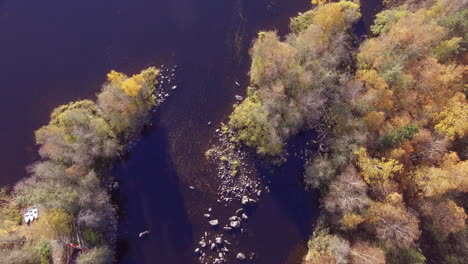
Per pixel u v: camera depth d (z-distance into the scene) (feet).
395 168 154.71
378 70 188.96
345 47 212.23
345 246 163.12
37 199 175.32
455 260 160.56
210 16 231.09
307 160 196.95
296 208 191.83
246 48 223.30
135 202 192.03
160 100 208.85
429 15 196.54
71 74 217.97
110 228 183.11
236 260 184.24
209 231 188.24
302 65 195.83
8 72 218.79
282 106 190.08
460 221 154.20
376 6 229.86
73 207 171.22
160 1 232.94
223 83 215.51
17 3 232.53
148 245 186.19
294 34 210.59
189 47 223.30
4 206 185.68
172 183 195.72
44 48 224.94
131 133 199.21
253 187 194.29
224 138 203.00
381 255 151.02
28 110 209.56
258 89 211.00
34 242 173.37
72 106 204.44
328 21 196.34
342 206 165.58
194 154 200.75
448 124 164.66
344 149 178.29
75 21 231.09
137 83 191.72
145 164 198.39
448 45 179.93
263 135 194.49
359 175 168.04
